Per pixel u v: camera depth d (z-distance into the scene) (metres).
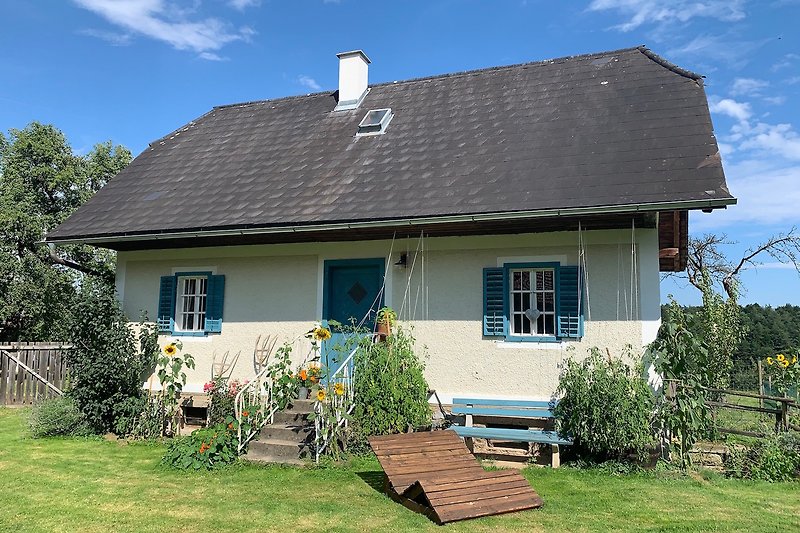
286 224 9.73
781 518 5.93
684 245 12.52
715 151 8.70
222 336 11.32
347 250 10.67
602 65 12.30
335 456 8.16
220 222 10.29
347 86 14.33
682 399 7.86
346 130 13.06
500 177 9.59
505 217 8.51
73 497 6.70
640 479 7.38
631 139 9.62
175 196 11.97
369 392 8.63
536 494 6.40
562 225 9.12
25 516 6.02
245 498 6.65
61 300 24.02
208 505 6.40
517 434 8.21
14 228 23.17
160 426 10.31
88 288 11.05
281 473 7.73
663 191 8.06
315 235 10.42
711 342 14.39
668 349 8.08
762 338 24.22
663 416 7.85
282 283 11.08
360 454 8.52
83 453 9.03
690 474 7.65
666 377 8.13
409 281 10.15
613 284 8.97
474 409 8.89
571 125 10.59
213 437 8.25
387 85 14.64
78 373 10.52
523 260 9.47
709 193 7.75
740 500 6.55
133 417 10.35
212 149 13.90
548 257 9.35
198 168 13.07
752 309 27.06
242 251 11.43
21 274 23.05
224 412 9.87
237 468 7.96
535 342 9.26
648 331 8.70
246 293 11.29
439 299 9.91
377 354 8.94
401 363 8.91
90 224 11.58
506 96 12.41
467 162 10.38
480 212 8.63
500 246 9.65
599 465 7.87
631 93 10.98
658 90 10.78
